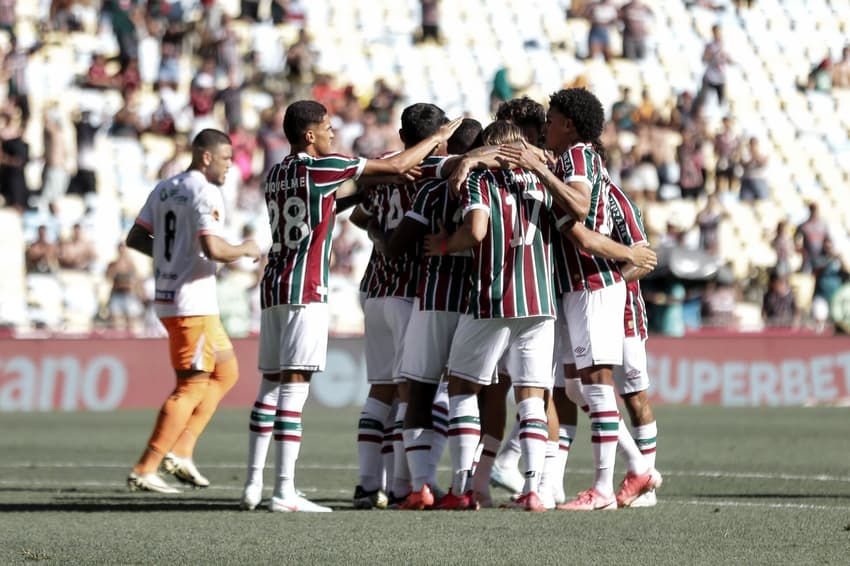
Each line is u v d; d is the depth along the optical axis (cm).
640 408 2791
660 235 8919
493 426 2733
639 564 1933
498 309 2517
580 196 2517
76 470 3791
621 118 9400
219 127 8750
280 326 2656
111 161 8469
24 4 9338
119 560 1995
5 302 7469
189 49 9206
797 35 11181
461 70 10038
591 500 2642
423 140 2703
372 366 2817
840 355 7194
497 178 2550
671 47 10750
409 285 2748
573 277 2639
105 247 8038
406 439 2662
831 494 3036
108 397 6481
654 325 7138
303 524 2400
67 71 8962
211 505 2816
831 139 10394
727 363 7075
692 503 2797
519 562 1953
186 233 3106
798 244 8781
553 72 10231
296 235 2612
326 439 4850
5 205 7962
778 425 5506
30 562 1983
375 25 10238
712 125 10144
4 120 8094
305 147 2652
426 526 2355
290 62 9100
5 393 6356
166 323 3152
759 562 1950
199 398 3184
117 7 8900
